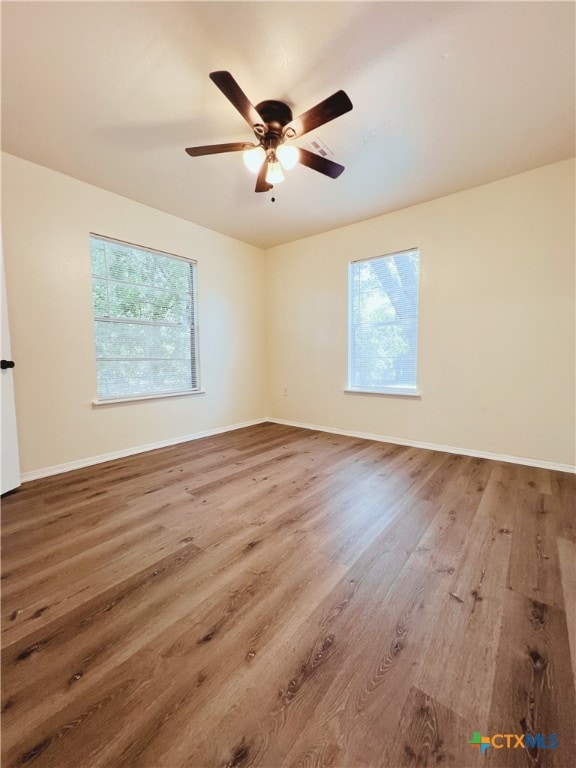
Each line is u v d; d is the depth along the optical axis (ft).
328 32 4.98
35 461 8.82
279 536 5.94
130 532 6.09
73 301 9.41
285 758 2.66
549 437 9.21
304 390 14.79
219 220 12.23
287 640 3.76
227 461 10.17
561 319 8.87
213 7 4.63
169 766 2.60
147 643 3.73
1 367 7.63
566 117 6.88
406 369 11.86
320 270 13.73
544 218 8.89
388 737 2.79
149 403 11.43
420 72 5.71
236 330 14.49
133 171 8.86
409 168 8.75
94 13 4.70
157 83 5.92
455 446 10.80
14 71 5.60
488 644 3.69
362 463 9.89
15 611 4.19
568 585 4.62
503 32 5.00
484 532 6.01
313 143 7.64
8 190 8.12
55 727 2.86
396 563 5.16
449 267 10.46
